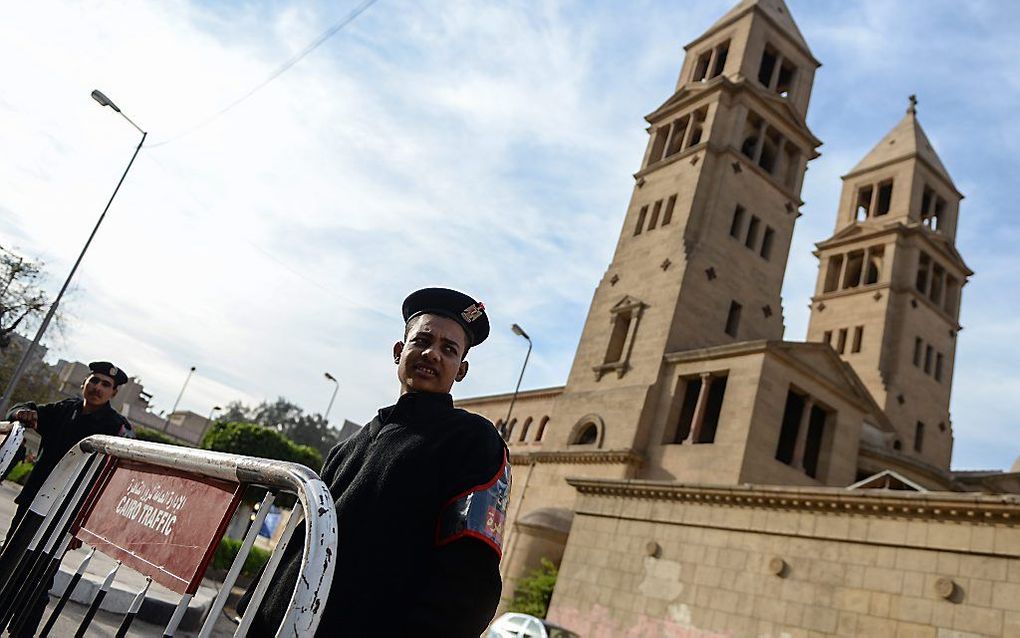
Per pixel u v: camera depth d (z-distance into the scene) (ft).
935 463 152.35
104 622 29.89
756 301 125.80
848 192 183.42
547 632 61.41
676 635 57.36
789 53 148.46
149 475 10.12
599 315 128.88
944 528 45.27
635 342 117.91
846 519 50.85
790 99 148.25
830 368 106.11
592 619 64.59
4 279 132.77
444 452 8.22
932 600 44.06
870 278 168.96
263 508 7.43
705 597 57.00
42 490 12.49
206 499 8.59
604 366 119.14
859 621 47.06
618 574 64.80
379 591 7.48
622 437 107.34
